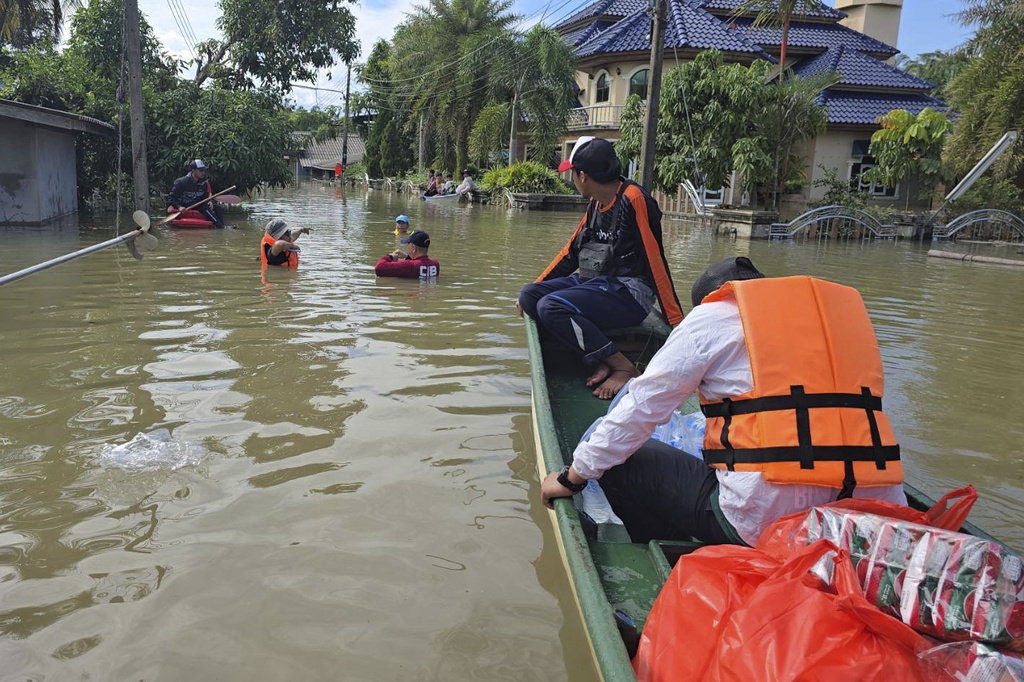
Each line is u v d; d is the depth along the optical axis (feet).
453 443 13.35
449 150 117.60
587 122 96.63
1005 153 63.31
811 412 7.02
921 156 69.77
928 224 65.46
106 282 26.78
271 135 63.72
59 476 11.60
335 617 8.57
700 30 85.61
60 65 64.23
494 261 36.19
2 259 31.94
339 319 22.03
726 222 60.23
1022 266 44.73
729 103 62.80
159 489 11.32
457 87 105.60
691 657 6.14
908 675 5.42
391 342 19.63
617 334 16.49
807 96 62.69
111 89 61.93
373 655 7.98
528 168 84.99
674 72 64.13
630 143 67.41
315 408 14.69
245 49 77.30
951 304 30.04
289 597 8.89
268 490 11.41
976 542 5.57
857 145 83.35
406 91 124.06
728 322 7.53
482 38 100.01
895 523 5.95
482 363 17.97
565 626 8.57
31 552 9.61
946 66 111.14
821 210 60.29
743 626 5.80
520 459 12.81
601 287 14.73
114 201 64.85
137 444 12.76
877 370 7.39
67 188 53.67
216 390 15.46
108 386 15.48
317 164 192.44
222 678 7.55
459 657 8.00
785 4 61.26
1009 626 5.28
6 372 16.17
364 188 132.36
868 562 5.86
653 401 7.59
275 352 18.29
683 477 8.27
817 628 5.62
